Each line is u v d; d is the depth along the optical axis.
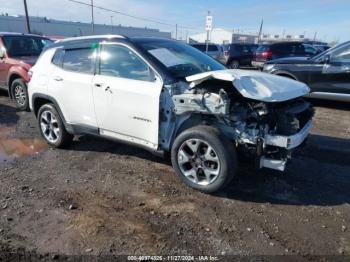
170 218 3.30
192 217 3.32
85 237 2.99
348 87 7.84
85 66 4.57
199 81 3.61
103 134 4.52
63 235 3.02
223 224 3.21
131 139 4.25
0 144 5.49
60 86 4.80
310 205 3.57
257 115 3.48
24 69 7.62
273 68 8.98
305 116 3.98
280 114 3.50
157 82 3.86
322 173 4.36
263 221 3.26
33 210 3.44
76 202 3.60
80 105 4.61
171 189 3.89
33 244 2.89
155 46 4.31
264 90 3.45
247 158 3.68
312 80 8.31
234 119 3.55
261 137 3.45
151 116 3.91
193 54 4.67
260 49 16.97
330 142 5.63
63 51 4.90
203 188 3.74
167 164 4.61
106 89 4.23
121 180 4.13
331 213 3.41
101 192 3.83
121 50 4.20
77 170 4.44
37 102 5.34
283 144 3.37
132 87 4.00
